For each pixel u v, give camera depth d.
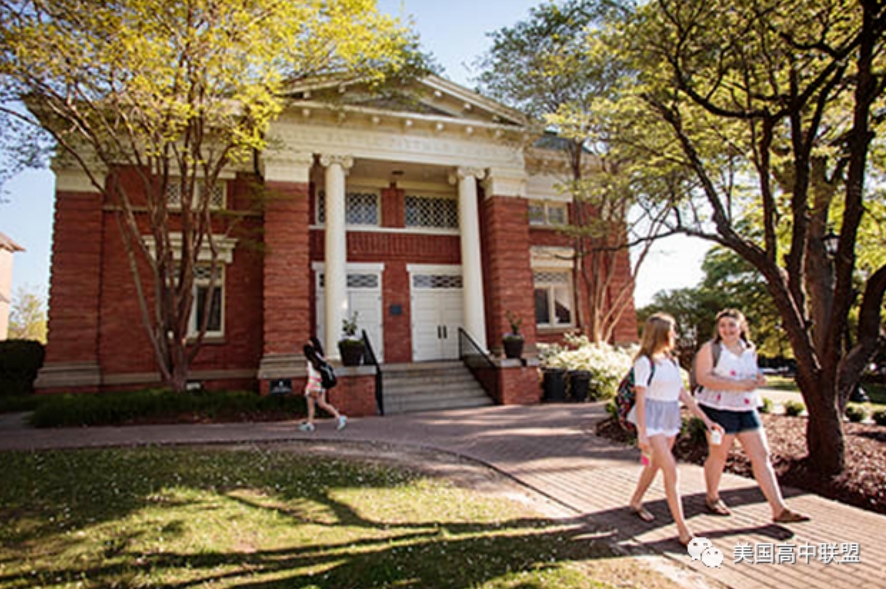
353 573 3.50
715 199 7.36
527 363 14.75
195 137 11.49
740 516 4.76
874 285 6.97
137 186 14.42
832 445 5.77
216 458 6.96
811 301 11.80
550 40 15.36
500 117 16.77
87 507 4.79
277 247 13.95
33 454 7.03
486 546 4.03
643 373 4.36
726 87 8.16
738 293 33.88
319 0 10.14
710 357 4.77
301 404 12.26
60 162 12.86
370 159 15.59
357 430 9.93
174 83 9.83
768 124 6.97
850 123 9.33
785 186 10.89
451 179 16.70
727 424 4.67
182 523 4.43
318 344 10.33
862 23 6.52
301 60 11.45
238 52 9.80
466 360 16.03
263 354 13.98
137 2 8.36
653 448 4.26
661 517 4.78
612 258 17.67
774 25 7.08
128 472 6.03
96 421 10.54
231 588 3.30
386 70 13.84
